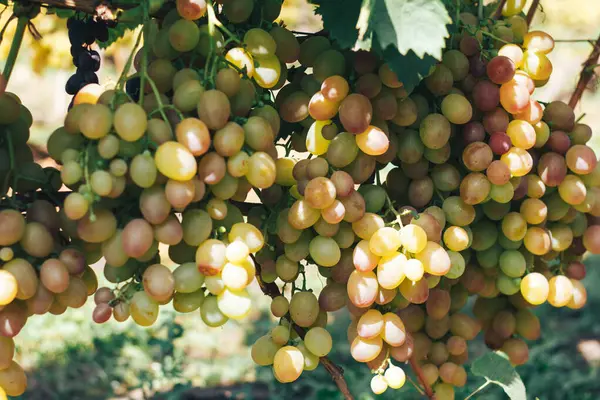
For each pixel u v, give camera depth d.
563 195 0.86
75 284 0.73
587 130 0.87
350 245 0.80
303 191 0.77
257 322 2.97
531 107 0.82
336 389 2.19
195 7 0.75
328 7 0.76
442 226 0.82
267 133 0.76
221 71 0.75
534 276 0.88
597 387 2.33
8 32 1.53
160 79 0.77
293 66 0.85
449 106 0.81
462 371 0.90
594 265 3.46
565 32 4.38
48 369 2.48
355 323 0.85
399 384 0.82
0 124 0.75
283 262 0.81
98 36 0.88
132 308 0.75
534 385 2.30
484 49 0.85
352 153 0.78
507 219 0.85
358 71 0.78
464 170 0.84
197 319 2.92
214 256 0.74
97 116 0.71
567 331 2.88
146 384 2.38
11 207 0.73
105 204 0.73
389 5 0.74
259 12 0.81
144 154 0.71
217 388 2.39
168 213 0.72
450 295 0.90
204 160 0.73
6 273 0.70
